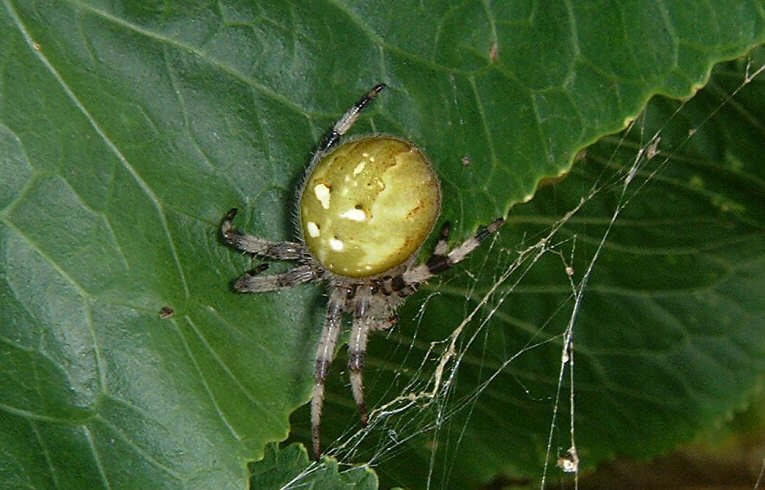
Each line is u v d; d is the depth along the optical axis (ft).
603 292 0.54
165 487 0.40
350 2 0.41
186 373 0.40
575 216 0.51
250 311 0.42
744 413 0.57
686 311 0.54
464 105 0.41
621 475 0.57
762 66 0.47
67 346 0.40
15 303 0.40
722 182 0.50
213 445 0.40
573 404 0.55
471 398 0.54
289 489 0.43
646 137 0.49
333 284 0.44
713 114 0.49
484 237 0.42
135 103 0.40
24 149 0.40
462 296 0.51
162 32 0.40
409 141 0.41
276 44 0.41
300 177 0.41
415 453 0.53
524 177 0.41
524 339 0.53
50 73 0.40
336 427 0.50
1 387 0.40
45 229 0.40
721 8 0.40
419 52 0.41
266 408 0.41
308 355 0.42
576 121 0.41
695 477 0.57
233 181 0.41
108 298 0.40
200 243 0.41
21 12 0.40
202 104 0.41
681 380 0.55
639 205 0.51
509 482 0.56
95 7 0.40
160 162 0.40
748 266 0.53
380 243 0.42
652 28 0.40
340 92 0.41
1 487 0.40
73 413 0.40
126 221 0.40
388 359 0.51
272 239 0.42
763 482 0.58
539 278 0.52
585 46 0.41
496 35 0.41
